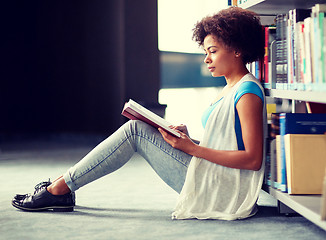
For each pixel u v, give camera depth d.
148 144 2.05
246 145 1.94
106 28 5.71
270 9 2.46
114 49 5.66
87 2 5.84
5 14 6.23
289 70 1.96
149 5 5.72
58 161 4.04
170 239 1.75
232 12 2.03
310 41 1.73
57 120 6.12
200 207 2.02
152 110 5.57
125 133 2.07
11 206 2.33
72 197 2.22
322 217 1.53
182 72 9.65
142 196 2.58
